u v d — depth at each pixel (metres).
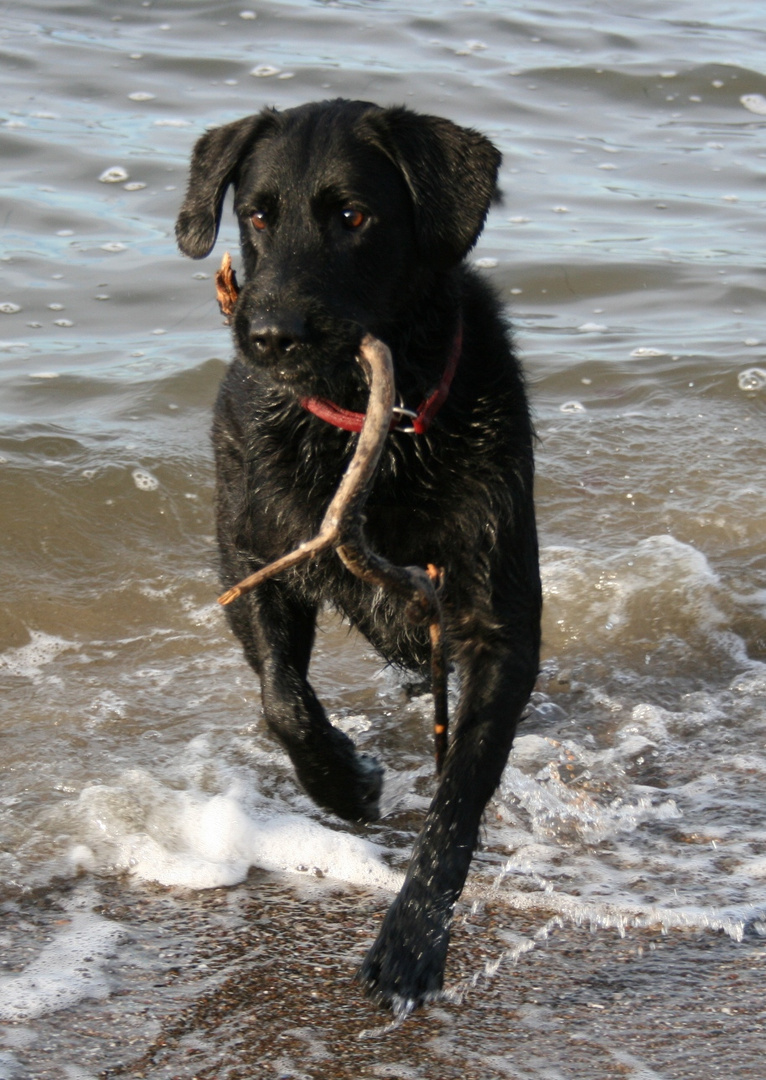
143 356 7.67
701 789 4.37
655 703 5.05
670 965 3.36
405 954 3.21
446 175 3.75
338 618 5.73
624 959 3.39
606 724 4.89
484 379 3.83
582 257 9.22
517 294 8.80
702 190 10.39
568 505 6.56
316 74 11.54
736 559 6.15
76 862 3.83
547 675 5.29
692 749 4.67
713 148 11.15
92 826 3.99
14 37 12.18
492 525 3.80
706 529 6.38
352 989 3.24
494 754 3.66
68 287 8.40
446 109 11.22
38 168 9.76
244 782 4.34
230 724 4.76
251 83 11.34
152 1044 2.99
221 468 4.58
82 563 5.88
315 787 3.91
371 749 4.72
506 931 3.52
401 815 4.26
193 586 5.77
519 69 12.30
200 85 11.29
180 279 8.61
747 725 4.84
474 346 3.88
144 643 5.38
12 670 5.12
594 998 3.21
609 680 5.23
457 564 3.84
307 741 3.87
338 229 3.63
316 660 5.43
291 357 3.47
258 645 4.10
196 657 5.29
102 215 9.26
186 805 4.13
